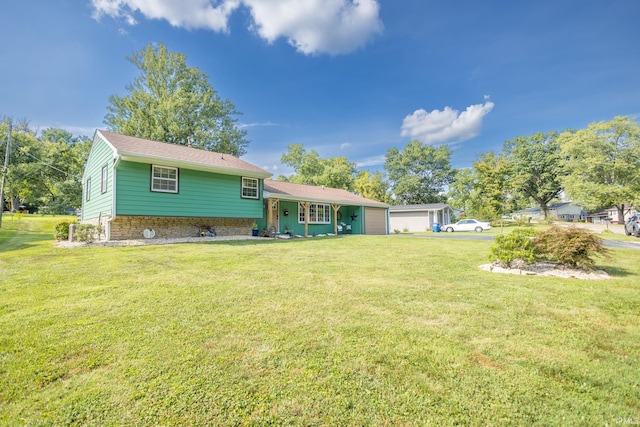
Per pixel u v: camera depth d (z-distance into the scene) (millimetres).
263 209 14719
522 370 2320
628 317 3471
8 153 18125
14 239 12094
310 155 38625
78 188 22766
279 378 2186
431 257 8008
